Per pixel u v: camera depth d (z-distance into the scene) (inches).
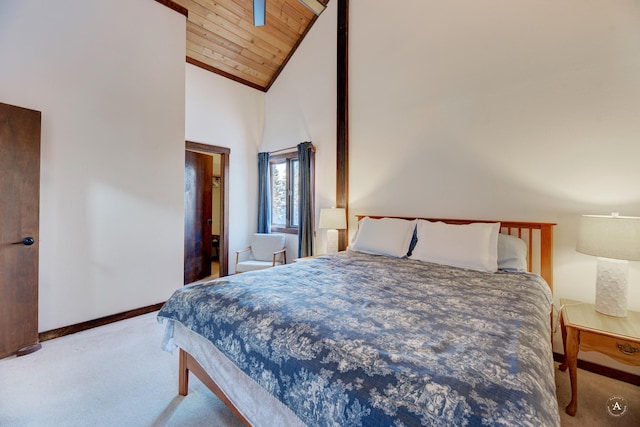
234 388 50.1
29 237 84.4
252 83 178.9
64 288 94.7
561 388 72.7
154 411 61.0
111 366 77.3
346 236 140.7
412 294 62.1
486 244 87.7
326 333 42.2
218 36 146.1
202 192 172.9
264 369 42.5
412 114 119.6
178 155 123.7
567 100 85.4
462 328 45.1
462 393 29.3
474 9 103.2
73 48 95.3
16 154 82.0
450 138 109.3
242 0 135.5
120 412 60.5
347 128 141.3
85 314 99.3
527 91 92.4
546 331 47.8
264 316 49.0
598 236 66.2
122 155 107.1
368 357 36.1
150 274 116.0
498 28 98.0
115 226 106.1
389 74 126.6
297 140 166.9
